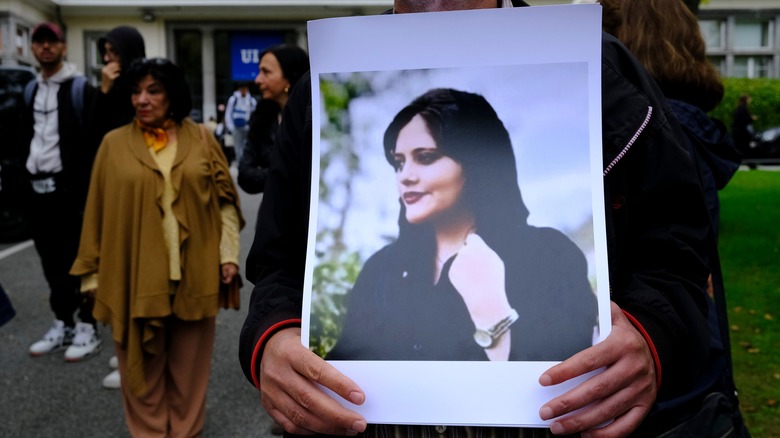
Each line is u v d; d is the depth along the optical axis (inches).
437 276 40.3
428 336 39.4
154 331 115.0
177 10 965.2
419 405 38.8
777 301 195.5
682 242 42.4
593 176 40.0
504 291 39.4
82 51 945.5
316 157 42.9
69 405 142.4
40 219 169.2
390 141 42.0
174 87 117.6
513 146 40.8
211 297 118.3
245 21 995.3
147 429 117.1
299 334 42.2
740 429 57.9
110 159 116.7
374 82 42.2
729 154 68.2
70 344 177.3
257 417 136.6
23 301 224.5
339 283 41.2
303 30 1002.7
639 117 42.9
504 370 38.4
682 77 70.1
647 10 72.0
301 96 48.9
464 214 40.7
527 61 40.7
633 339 37.6
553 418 37.1
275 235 48.2
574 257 39.3
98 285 115.3
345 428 37.6
